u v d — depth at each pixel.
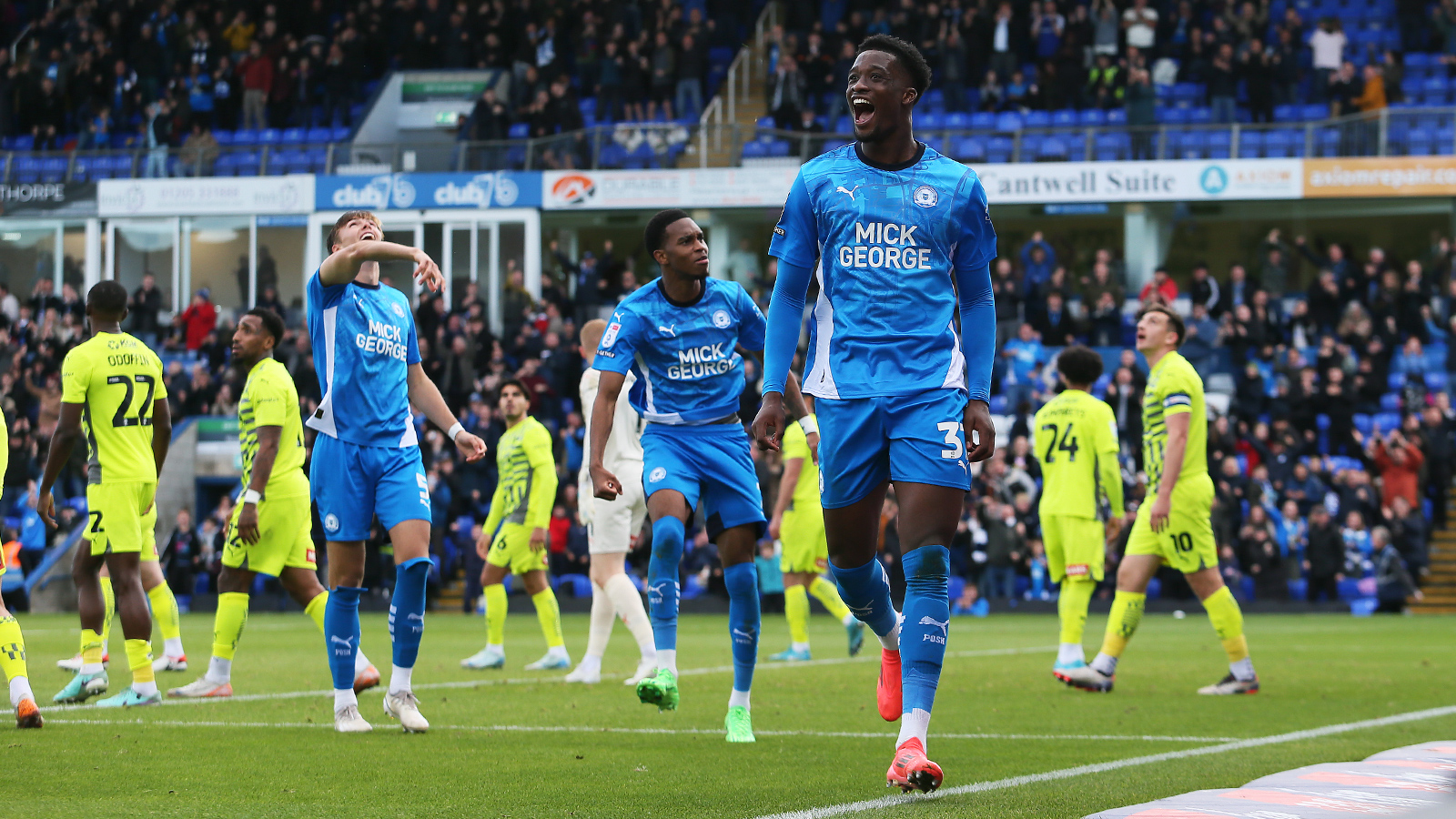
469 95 53.44
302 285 48.16
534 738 9.88
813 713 11.72
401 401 10.34
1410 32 49.28
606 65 50.06
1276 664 17.75
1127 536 34.25
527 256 46.19
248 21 55.66
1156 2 49.38
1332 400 37.62
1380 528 33.94
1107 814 6.02
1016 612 34.25
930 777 6.84
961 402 7.42
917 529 7.28
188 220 48.91
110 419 11.95
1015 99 47.78
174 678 15.08
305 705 12.12
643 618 14.79
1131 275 44.84
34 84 54.19
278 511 13.23
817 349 7.70
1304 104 47.81
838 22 51.47
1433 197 43.12
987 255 7.59
